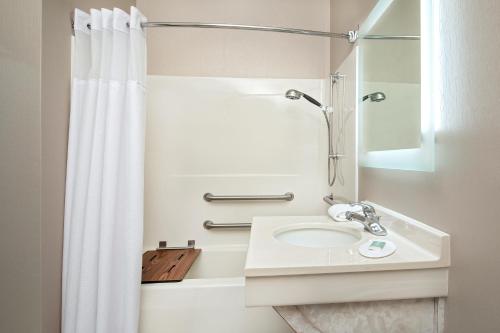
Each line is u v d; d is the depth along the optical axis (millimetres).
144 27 1068
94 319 978
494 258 521
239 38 1704
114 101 998
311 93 1698
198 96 1671
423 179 750
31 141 832
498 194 511
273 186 1699
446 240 640
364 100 1095
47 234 920
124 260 1001
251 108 1687
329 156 1557
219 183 1686
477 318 564
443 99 657
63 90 1007
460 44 600
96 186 995
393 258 660
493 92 518
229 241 1685
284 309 669
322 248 748
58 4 962
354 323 680
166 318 1060
